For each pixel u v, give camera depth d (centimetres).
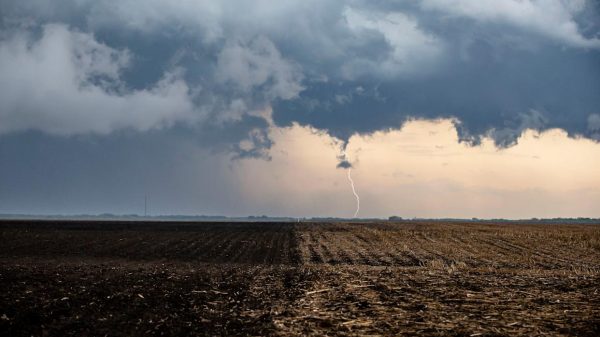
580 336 1086
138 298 1579
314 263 3072
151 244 4456
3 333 1133
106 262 3056
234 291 1752
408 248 3966
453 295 1616
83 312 1359
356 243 4509
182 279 2083
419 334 1108
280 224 9550
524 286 1814
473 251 3709
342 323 1223
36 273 2167
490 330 1137
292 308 1423
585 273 2278
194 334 1138
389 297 1590
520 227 7956
